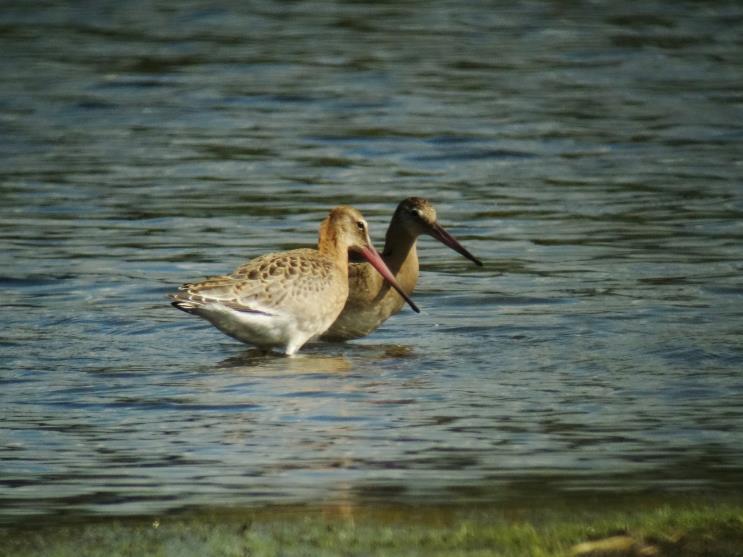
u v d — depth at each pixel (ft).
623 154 85.05
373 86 106.42
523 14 138.41
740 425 39.40
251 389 43.52
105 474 35.45
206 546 29.53
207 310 47.06
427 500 32.96
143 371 45.88
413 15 138.00
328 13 139.13
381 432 38.86
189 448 37.58
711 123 93.50
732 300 54.65
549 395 42.60
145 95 103.35
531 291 57.00
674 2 143.13
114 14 138.10
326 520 31.45
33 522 31.81
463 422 39.81
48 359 47.21
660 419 39.99
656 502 32.58
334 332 51.57
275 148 87.04
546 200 74.08
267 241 65.41
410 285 54.03
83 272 59.67
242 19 135.74
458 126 92.84
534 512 31.81
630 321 51.83
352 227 51.34
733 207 71.61
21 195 74.38
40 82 107.14
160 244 64.80
